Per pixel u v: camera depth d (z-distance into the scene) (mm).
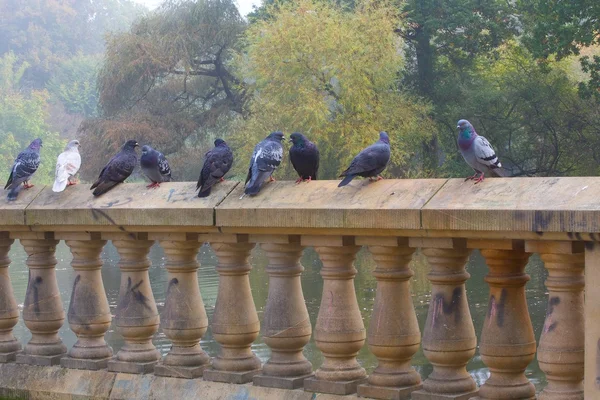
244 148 42594
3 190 7305
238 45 50281
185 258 6418
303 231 5625
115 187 6762
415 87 49938
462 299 5312
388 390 5410
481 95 46062
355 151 41500
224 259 6188
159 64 50156
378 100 43219
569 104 45719
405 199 5156
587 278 4473
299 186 5785
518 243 4914
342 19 43844
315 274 19188
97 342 7043
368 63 41844
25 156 7172
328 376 5695
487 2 49938
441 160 52875
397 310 5496
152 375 6523
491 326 5102
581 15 42031
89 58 124688
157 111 52562
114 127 49219
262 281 19172
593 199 4438
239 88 49469
